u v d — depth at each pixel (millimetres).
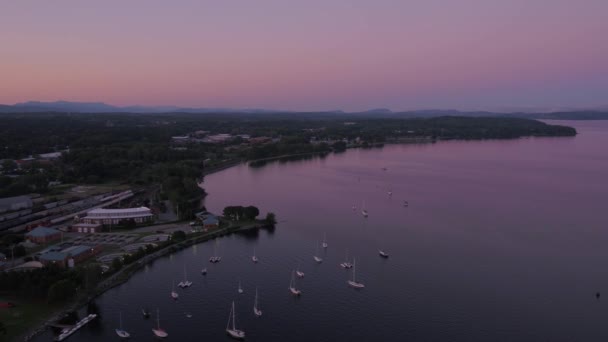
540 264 187250
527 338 133125
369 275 175625
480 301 154625
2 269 168000
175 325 139000
